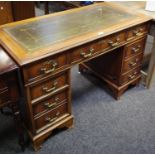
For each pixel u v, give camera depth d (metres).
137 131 1.67
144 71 2.21
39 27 1.50
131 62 1.87
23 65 1.13
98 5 1.93
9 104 1.24
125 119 1.77
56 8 3.47
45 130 1.51
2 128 1.68
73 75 2.30
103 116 1.80
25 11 2.88
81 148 1.54
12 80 1.16
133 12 1.81
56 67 1.31
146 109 1.87
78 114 1.81
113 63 1.85
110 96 2.01
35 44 1.29
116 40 1.57
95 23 1.58
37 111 1.40
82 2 2.81
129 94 2.04
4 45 1.27
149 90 2.09
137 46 1.81
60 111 1.55
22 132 1.45
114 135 1.64
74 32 1.44
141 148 1.55
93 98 1.99
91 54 1.46
